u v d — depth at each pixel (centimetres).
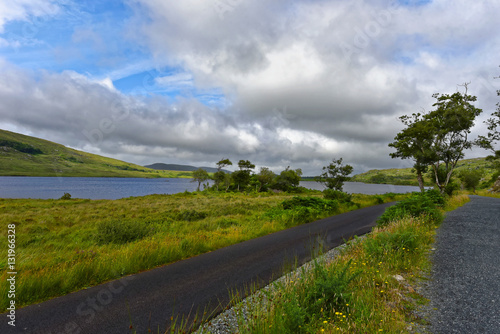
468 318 334
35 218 1730
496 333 296
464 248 694
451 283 454
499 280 461
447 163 2881
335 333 295
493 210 1650
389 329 299
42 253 827
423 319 335
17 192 6856
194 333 338
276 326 300
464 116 2558
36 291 475
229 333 334
